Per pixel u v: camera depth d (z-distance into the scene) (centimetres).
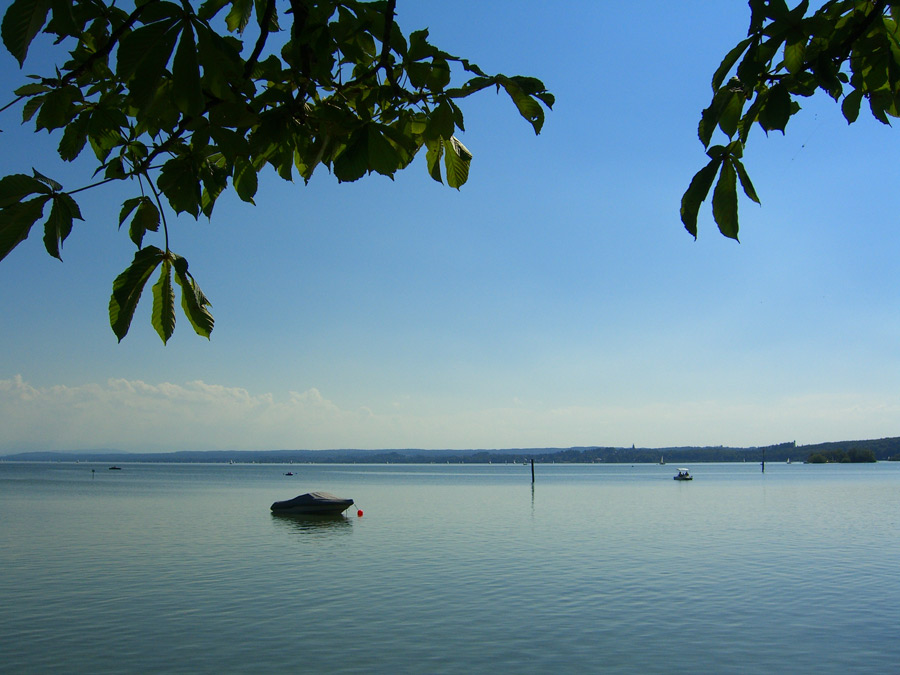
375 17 241
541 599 2508
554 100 253
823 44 257
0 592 2584
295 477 17162
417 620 2208
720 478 14788
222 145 245
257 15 304
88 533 4416
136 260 242
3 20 193
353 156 246
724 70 240
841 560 3356
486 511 6309
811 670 1747
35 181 216
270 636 2023
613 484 12325
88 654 1848
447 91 249
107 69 251
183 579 2856
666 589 2678
